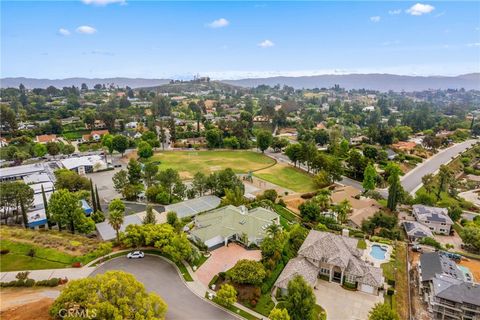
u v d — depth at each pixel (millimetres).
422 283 60594
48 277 57594
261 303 53781
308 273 59344
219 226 74938
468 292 53281
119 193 110812
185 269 62062
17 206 85375
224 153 183375
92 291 42719
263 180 132625
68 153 169625
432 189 124312
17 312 45031
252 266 57344
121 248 68812
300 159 145500
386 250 76000
